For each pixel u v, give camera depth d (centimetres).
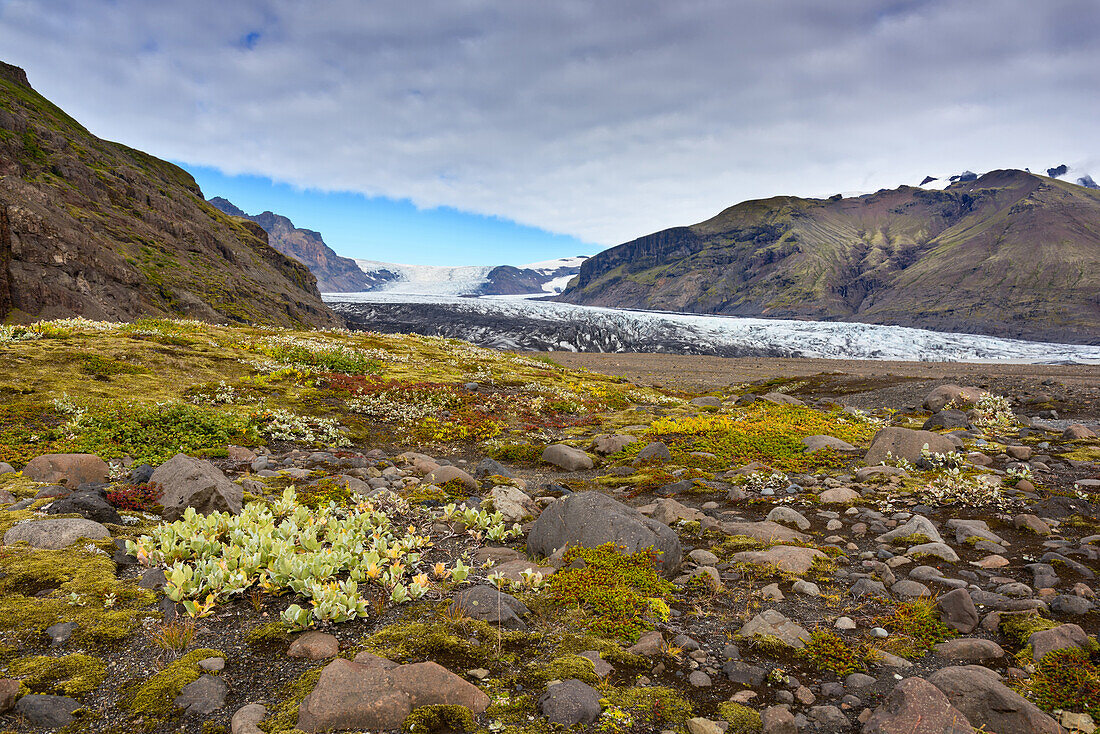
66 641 483
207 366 2256
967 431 1712
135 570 644
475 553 795
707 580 702
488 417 2202
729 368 7350
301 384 2261
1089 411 2206
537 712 423
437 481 1198
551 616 589
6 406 1415
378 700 407
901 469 1269
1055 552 771
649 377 6291
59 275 5419
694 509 1056
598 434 2009
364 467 1312
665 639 553
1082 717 419
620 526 759
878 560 795
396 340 4238
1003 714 414
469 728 400
